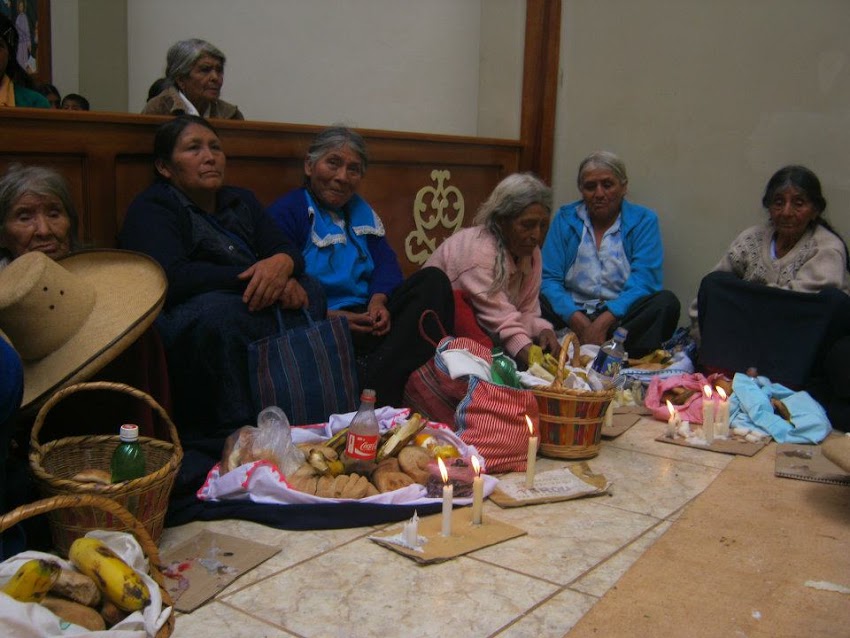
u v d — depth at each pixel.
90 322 2.89
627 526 3.11
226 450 3.24
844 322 4.70
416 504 3.11
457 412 3.62
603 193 5.37
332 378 3.71
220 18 7.38
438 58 6.70
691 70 5.81
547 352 4.70
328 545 2.86
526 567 2.75
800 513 3.29
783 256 5.00
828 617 2.51
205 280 3.51
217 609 2.42
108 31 7.88
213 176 3.64
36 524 2.71
